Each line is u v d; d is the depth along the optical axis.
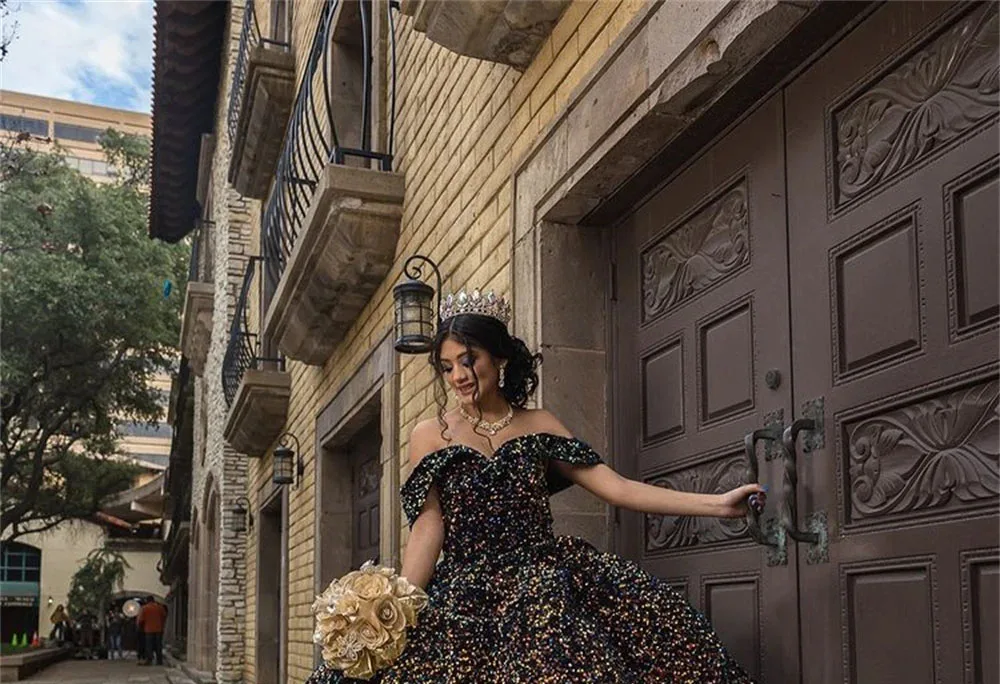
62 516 29.80
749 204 3.06
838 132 2.71
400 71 6.18
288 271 6.73
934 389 2.33
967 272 2.26
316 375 8.55
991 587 2.16
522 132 4.15
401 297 4.73
